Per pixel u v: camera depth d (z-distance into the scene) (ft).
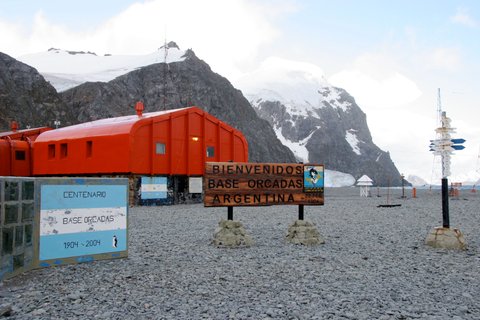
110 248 41.98
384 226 72.84
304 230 53.47
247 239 51.13
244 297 28.96
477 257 43.73
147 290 30.83
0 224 31.91
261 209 114.73
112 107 571.28
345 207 126.11
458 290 30.71
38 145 157.17
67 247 39.14
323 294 29.55
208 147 150.61
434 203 152.35
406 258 43.21
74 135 144.15
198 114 147.43
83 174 138.92
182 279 34.14
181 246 50.83
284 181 55.42
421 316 24.94
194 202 145.07
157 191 133.80
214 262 41.06
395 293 29.84
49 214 38.01
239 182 53.62
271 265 39.58
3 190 32.19
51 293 29.81
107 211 41.88
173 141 138.92
